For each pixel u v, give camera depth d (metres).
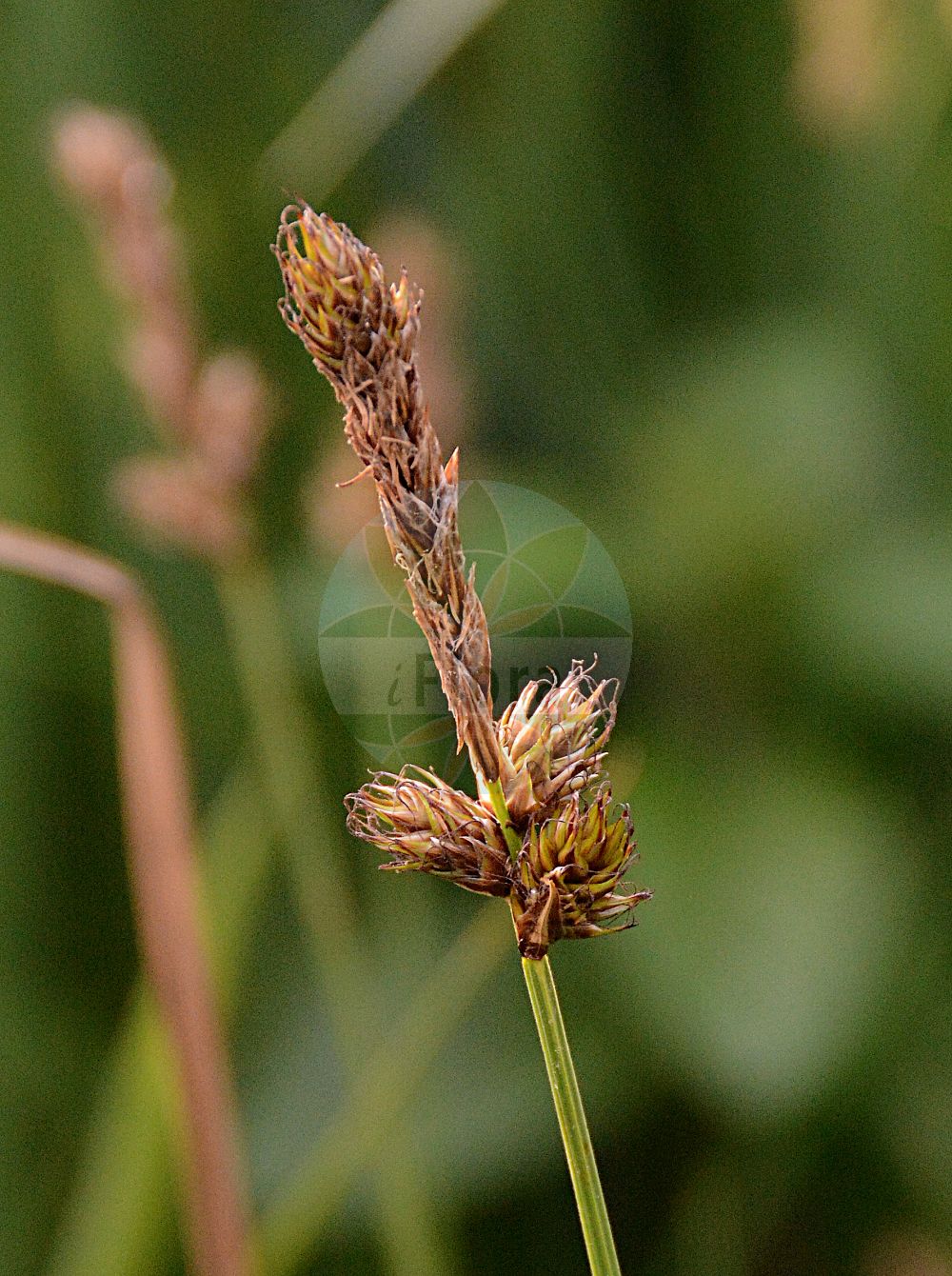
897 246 0.56
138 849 0.36
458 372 0.45
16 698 0.59
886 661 0.50
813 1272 0.48
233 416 0.42
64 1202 0.54
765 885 0.50
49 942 0.58
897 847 0.50
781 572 0.53
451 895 0.54
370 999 0.48
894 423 0.55
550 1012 0.29
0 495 0.59
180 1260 0.45
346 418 0.29
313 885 0.43
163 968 0.36
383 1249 0.49
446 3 0.49
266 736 0.44
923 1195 0.47
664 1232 0.50
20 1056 0.56
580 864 0.29
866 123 0.54
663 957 0.49
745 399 0.55
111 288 0.47
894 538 0.52
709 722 0.54
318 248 0.29
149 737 0.36
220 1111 0.36
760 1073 0.47
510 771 0.30
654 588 0.54
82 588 0.36
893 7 0.50
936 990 0.48
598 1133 0.51
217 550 0.43
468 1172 0.49
